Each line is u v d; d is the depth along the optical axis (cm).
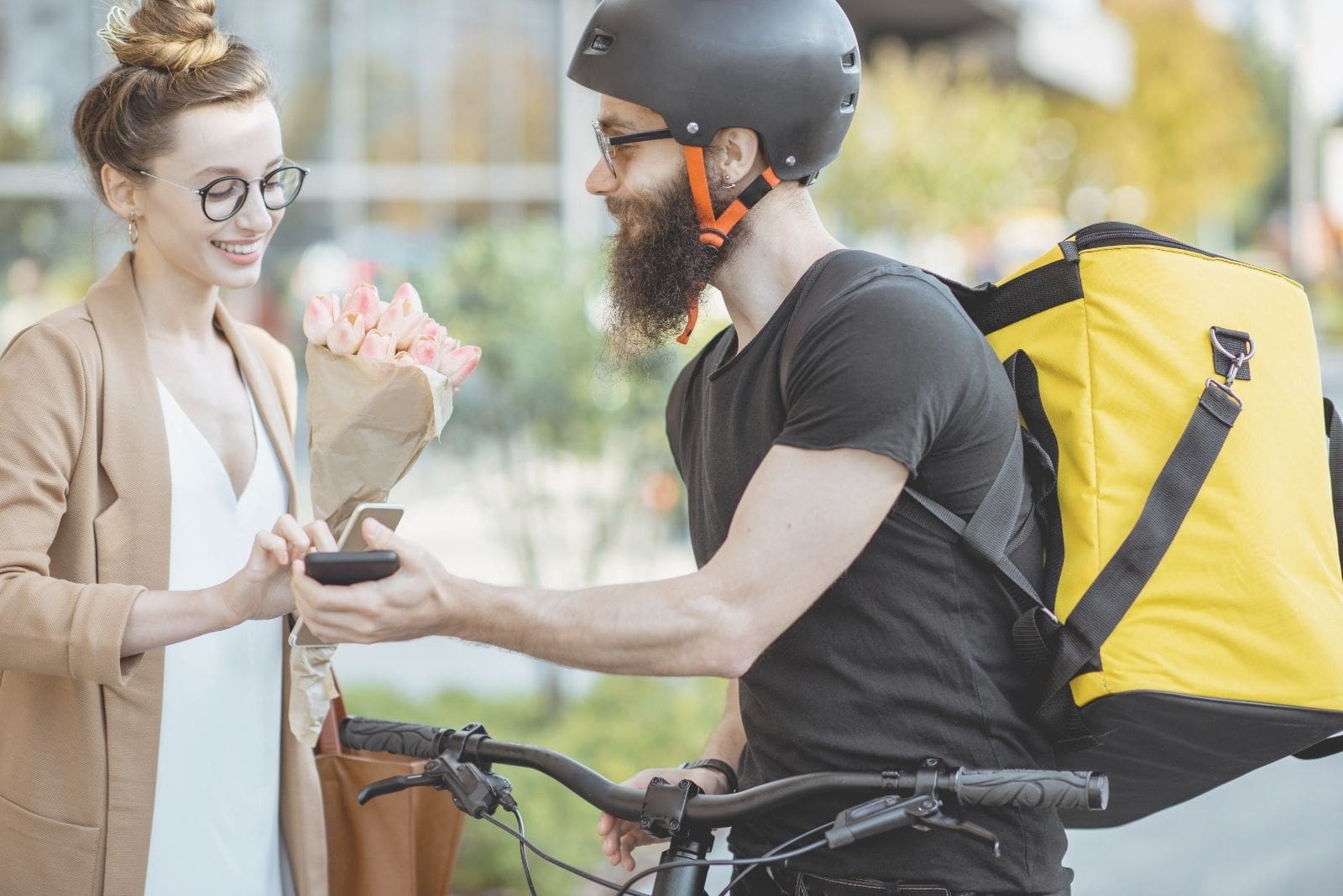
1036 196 2830
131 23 312
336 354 278
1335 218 6419
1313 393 293
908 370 262
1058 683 273
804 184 294
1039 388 290
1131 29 4203
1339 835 738
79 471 307
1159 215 4075
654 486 882
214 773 324
